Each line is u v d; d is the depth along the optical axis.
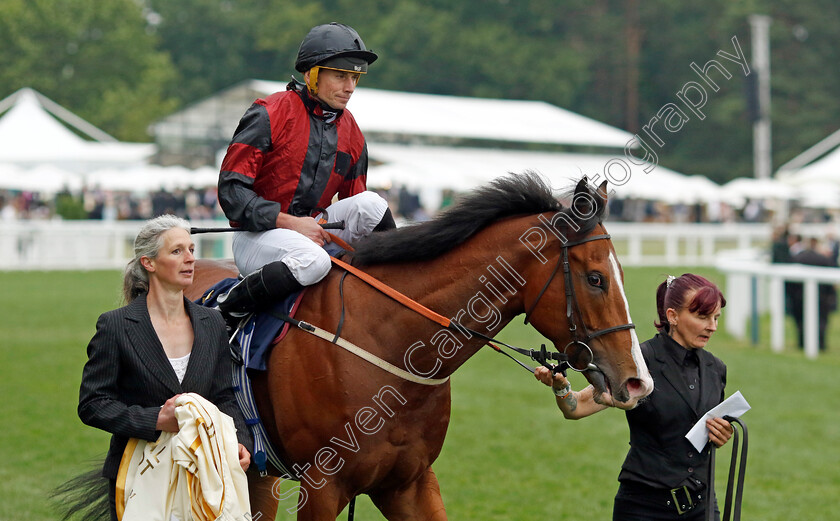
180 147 33.62
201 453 3.67
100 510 4.67
